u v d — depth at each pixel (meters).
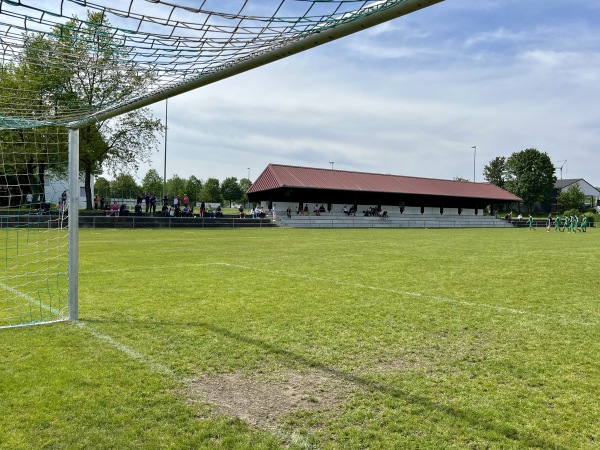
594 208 83.19
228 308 6.87
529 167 79.12
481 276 10.48
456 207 57.09
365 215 47.59
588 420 3.42
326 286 8.85
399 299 7.72
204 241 20.38
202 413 3.48
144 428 3.23
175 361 4.57
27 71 5.48
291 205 44.94
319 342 5.26
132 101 5.45
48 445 2.99
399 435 3.18
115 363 4.48
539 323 6.25
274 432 3.21
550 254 16.20
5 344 5.03
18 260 12.65
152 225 31.06
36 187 15.11
